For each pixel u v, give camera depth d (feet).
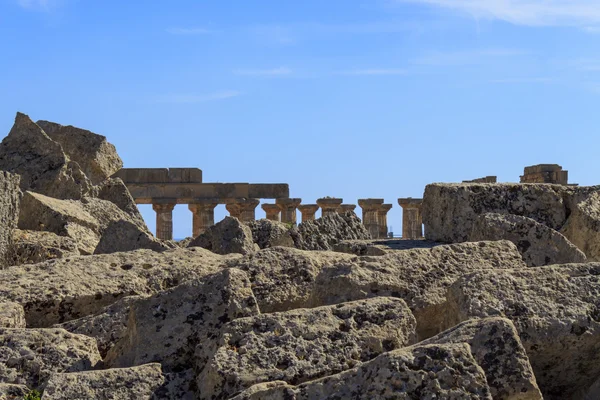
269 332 37.29
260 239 82.53
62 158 96.17
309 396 32.22
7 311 44.01
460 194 64.90
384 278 46.16
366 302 39.14
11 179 70.33
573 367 40.42
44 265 52.49
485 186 65.46
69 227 78.43
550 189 65.46
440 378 31.76
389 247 61.57
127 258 54.44
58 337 40.60
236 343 36.96
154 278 52.44
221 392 35.29
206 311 40.98
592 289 41.09
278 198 247.91
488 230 58.08
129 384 36.29
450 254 48.78
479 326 35.14
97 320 45.09
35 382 38.78
